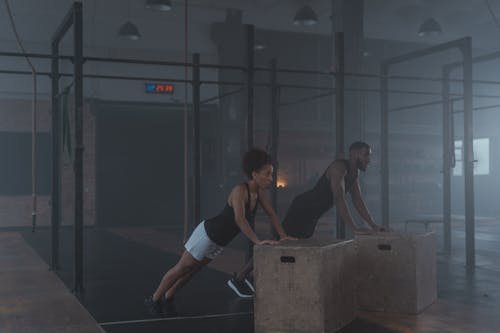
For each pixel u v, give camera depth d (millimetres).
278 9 16031
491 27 18188
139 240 12375
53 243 8047
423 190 19109
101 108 15539
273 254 4426
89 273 7758
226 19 15992
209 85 16328
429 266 5457
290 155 17266
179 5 15523
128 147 16000
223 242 4879
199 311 5371
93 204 15625
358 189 5773
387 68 9945
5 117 14797
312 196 5656
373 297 5234
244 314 5258
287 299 4395
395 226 14992
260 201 4855
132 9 15273
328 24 17000
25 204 15055
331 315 4496
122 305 5707
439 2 16234
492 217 17859
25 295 6258
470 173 7699
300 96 17375
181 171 16516
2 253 10062
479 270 7668
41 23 14828
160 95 15938
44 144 15133
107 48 15430
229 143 16328
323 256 4352
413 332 4562
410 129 18906
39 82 14914
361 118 13445
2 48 14547
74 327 4879
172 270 5105
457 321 4902
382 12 16406
